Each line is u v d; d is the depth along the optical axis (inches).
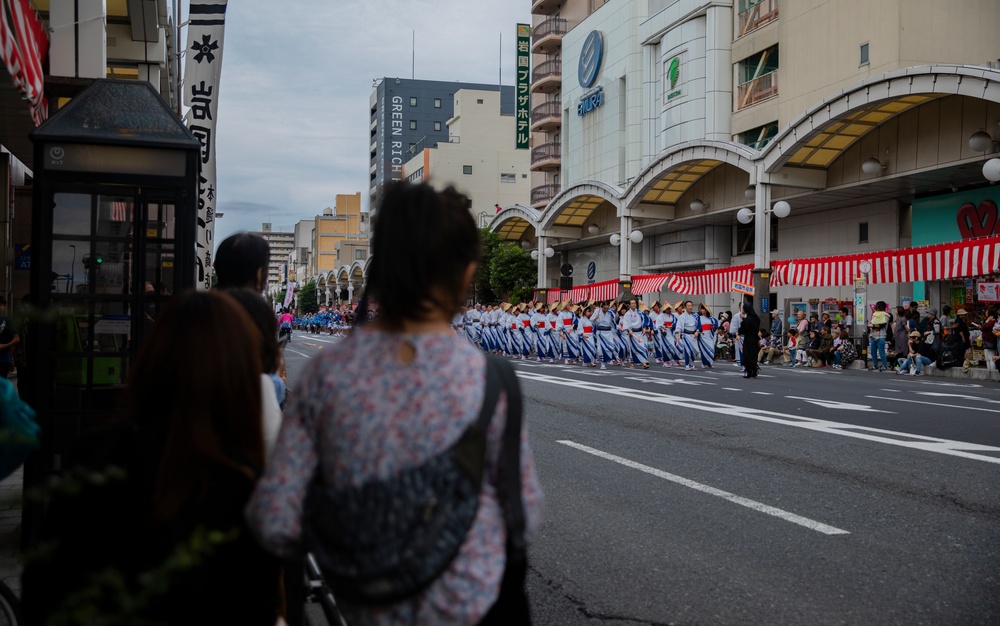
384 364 71.3
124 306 184.7
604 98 1865.2
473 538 70.0
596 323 934.4
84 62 446.6
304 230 7052.2
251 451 86.0
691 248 1588.3
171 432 81.7
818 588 189.3
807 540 226.1
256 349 88.0
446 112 4672.7
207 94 457.4
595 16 1916.8
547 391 607.8
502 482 72.9
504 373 74.2
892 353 887.7
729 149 1192.2
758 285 1103.6
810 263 1026.7
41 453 179.2
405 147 4621.1
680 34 1547.7
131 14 652.1
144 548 79.6
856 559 209.3
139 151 180.9
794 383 687.1
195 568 79.8
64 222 180.1
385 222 75.5
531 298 1881.2
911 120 1028.5
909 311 866.1
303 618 129.6
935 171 1002.1
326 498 70.0
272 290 4611.2
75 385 181.9
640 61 1738.4
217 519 81.7
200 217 451.2
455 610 68.0
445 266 74.8
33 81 309.6
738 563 208.1
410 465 68.5
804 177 1154.0
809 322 1028.5
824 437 386.3
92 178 179.3
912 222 1161.4
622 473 313.6
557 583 196.2
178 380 83.0
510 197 3580.2
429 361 71.2
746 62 1443.2
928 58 1123.3
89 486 79.7
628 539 230.2
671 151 1310.3
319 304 5007.4
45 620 79.0
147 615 78.2
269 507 71.4
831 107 1004.6
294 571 129.2
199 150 183.6
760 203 1145.4
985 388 656.4
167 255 186.2
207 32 456.1
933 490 278.2
